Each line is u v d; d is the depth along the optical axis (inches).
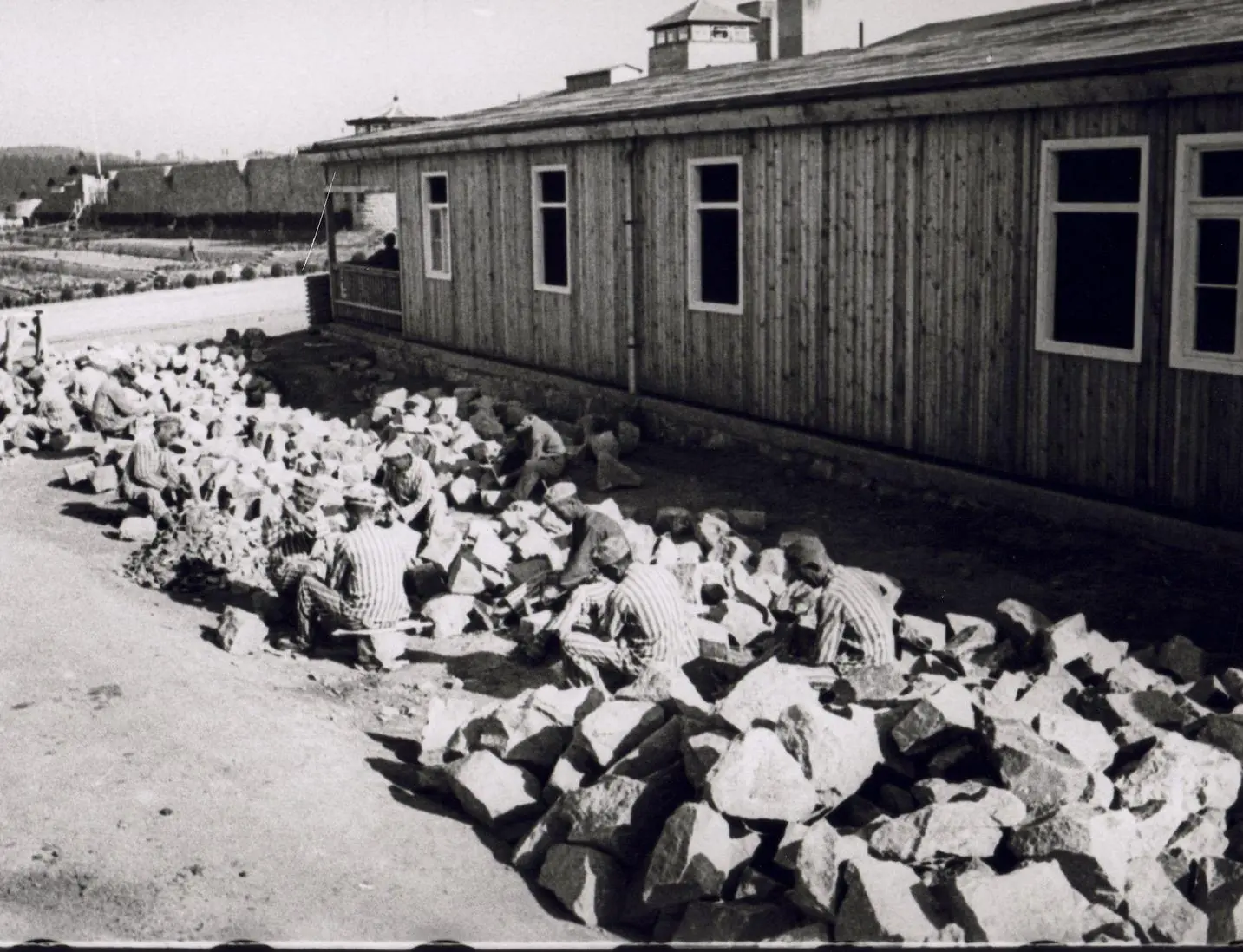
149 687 352.5
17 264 2084.2
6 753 306.3
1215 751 259.0
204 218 2689.5
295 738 324.8
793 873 232.5
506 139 756.6
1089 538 449.4
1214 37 396.5
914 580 434.9
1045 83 443.5
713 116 594.9
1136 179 433.4
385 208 2207.2
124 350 938.7
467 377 845.2
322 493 531.2
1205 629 372.5
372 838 273.6
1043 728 264.4
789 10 934.4
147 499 580.7
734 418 618.5
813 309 570.9
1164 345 425.7
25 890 246.4
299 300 1457.9
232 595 460.4
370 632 389.1
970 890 211.3
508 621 424.8
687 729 268.1
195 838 268.4
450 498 576.4
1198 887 231.0
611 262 698.2
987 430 495.8
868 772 256.8
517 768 286.8
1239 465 407.5
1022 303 474.9
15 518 574.2
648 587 338.3
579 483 592.7
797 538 451.5
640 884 247.3
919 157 508.4
